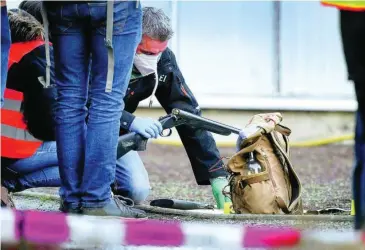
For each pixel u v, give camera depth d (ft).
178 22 89.25
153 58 43.70
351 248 31.91
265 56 90.17
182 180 68.28
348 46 32.63
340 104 89.20
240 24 90.07
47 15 37.58
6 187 43.68
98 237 32.42
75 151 38.50
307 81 90.27
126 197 45.47
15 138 42.78
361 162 32.78
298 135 89.25
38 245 32.96
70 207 38.45
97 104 37.60
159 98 47.01
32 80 41.91
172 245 32.17
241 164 42.47
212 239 31.76
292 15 90.48
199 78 89.81
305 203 53.16
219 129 43.73
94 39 37.37
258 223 40.37
